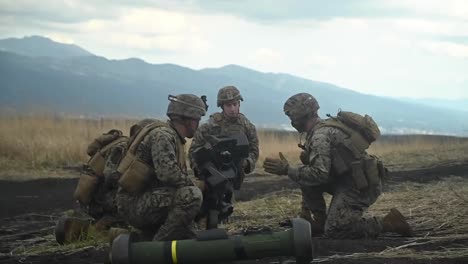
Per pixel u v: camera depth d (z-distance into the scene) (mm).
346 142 7105
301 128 7453
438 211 8469
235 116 8398
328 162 7078
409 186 11500
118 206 6211
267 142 19562
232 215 9078
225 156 6270
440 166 15750
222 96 8359
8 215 9992
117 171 6105
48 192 12461
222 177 6145
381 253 6316
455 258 6051
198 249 4980
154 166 5949
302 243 4941
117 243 5000
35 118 18906
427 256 6156
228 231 7824
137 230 6727
